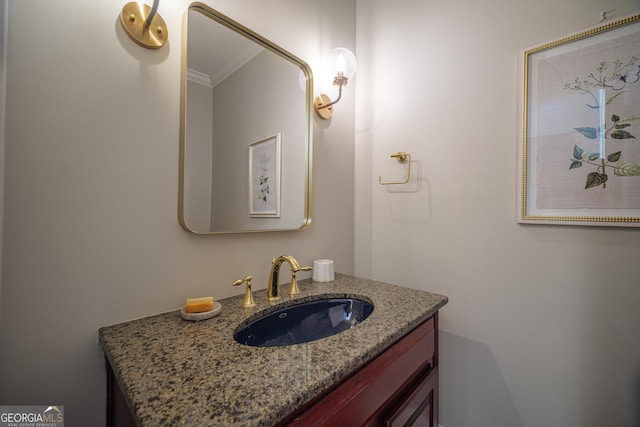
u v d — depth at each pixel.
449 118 1.18
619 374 0.84
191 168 0.82
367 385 0.60
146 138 0.74
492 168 1.07
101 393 0.67
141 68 0.73
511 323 1.03
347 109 1.45
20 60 0.56
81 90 0.64
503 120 1.04
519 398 1.01
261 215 1.03
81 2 0.64
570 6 0.91
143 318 0.74
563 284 0.93
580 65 0.89
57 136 0.61
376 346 0.59
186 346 0.58
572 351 0.92
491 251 1.07
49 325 0.60
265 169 1.04
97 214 0.66
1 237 0.54
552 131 0.94
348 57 1.22
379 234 1.41
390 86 1.38
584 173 0.88
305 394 0.43
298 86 1.18
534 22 0.98
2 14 0.54
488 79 1.08
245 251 0.99
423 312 0.80
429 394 0.84
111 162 0.68
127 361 0.52
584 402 0.90
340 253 1.41
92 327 0.66
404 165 1.32
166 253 0.78
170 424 0.36
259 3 1.03
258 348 0.58
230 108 0.93
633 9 0.81
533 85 0.98
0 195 0.54
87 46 0.65
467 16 1.14
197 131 0.84
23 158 0.57
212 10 0.87
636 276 0.81
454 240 1.17
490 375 1.07
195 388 0.44
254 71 1.00
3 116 0.54
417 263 1.28
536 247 0.98
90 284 0.66
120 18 0.69
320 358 0.54
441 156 1.20
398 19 1.36
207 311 0.76
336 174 1.39
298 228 1.16
